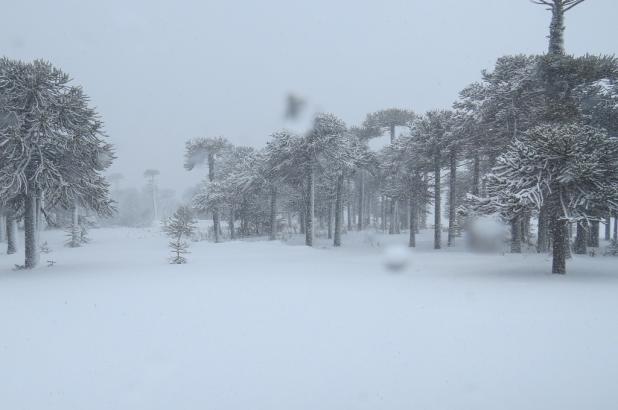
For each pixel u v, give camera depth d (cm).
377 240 3591
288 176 3225
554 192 1430
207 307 923
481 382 483
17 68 1748
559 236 1427
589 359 552
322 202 4066
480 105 2442
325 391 466
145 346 643
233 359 579
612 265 1655
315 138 2995
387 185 3984
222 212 4216
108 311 894
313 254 2467
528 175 1410
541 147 1379
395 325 743
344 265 1825
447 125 2880
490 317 785
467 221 2142
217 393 467
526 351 588
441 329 710
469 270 1566
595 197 1320
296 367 544
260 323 774
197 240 3906
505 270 1550
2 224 3744
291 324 764
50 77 1792
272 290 1140
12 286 1257
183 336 695
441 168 3209
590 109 2242
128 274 1527
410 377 503
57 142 1747
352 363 555
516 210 1395
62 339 689
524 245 2748
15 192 1666
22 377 524
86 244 3481
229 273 1541
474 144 2739
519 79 2194
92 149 1883
